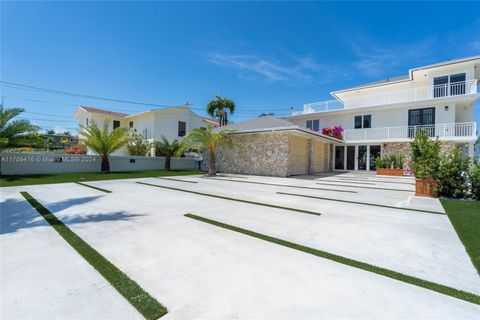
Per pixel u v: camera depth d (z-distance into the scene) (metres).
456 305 2.33
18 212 6.05
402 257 3.49
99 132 17.81
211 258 3.39
